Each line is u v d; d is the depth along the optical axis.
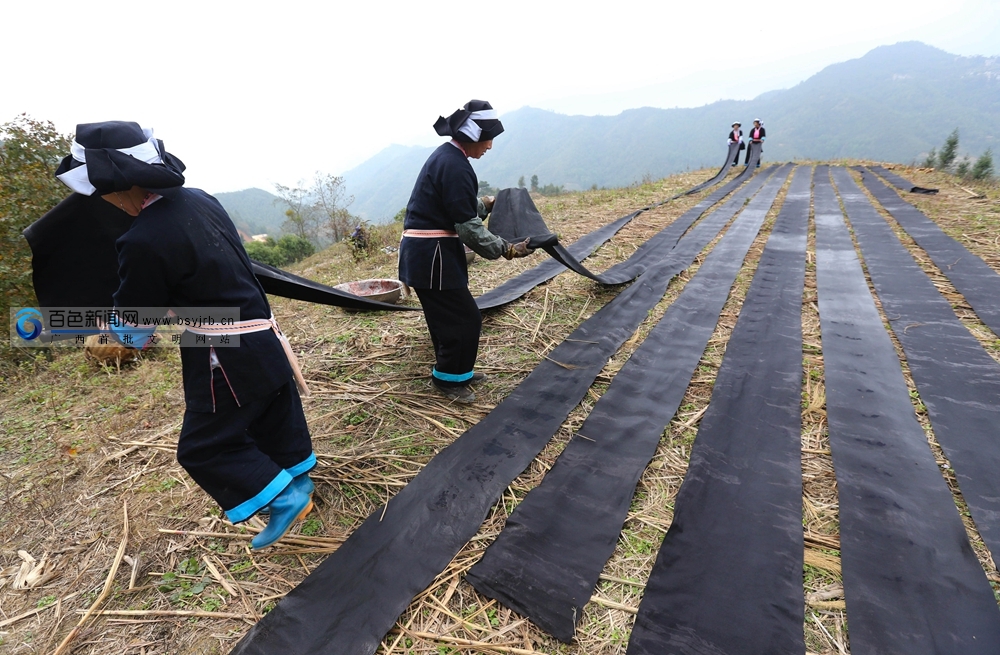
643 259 5.65
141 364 3.84
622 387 3.06
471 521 2.09
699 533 1.96
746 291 4.55
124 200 1.53
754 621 1.61
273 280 2.44
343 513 2.20
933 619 1.58
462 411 2.93
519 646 1.62
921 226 6.20
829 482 2.23
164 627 1.73
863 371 3.06
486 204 3.71
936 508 2.01
